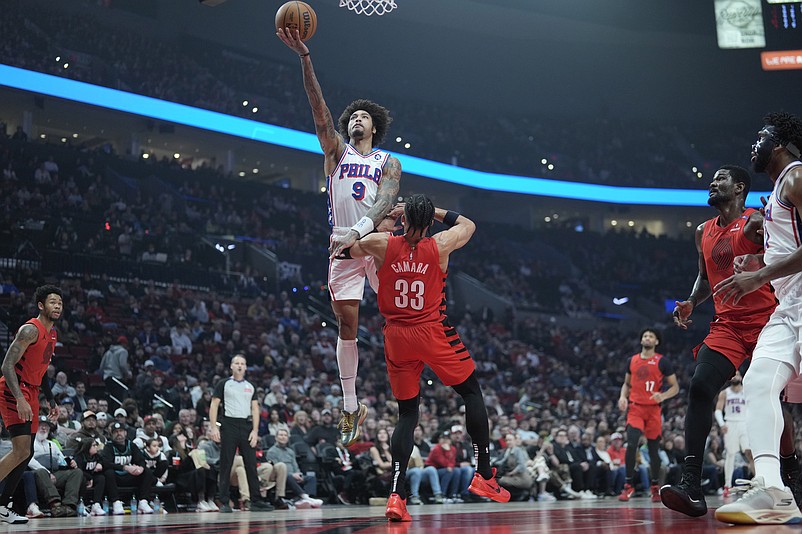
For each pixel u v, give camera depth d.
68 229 20.73
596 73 36.81
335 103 32.31
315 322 22.58
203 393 13.71
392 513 4.44
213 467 10.45
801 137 3.78
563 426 14.11
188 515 8.06
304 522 5.10
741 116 37.47
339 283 5.13
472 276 30.84
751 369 3.66
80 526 5.58
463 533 3.30
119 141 27.64
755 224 4.29
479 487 4.69
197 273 21.80
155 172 26.31
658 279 34.34
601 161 35.44
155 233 23.05
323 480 11.63
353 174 5.00
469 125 34.94
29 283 17.88
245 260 25.31
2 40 23.16
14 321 16.03
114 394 13.89
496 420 14.81
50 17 25.45
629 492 10.30
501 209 35.81
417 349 4.54
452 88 35.84
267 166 31.22
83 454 9.07
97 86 24.08
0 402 5.93
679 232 37.69
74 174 24.09
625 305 33.28
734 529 3.18
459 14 33.66
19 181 22.16
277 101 30.56
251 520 5.92
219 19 30.33
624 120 37.56
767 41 34.56
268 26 31.48
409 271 4.48
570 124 36.94
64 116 25.39
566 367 25.33
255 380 16.20
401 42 33.97
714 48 36.06
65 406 11.12
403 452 4.63
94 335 16.69
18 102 24.02
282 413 13.20
